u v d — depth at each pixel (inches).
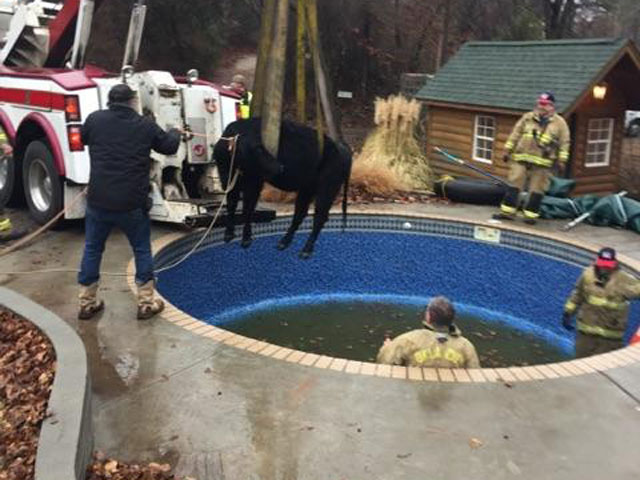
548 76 413.4
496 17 877.2
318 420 144.6
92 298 199.2
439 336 177.2
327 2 780.0
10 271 243.0
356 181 398.9
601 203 348.8
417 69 862.5
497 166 427.8
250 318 321.1
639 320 273.1
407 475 125.8
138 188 185.8
